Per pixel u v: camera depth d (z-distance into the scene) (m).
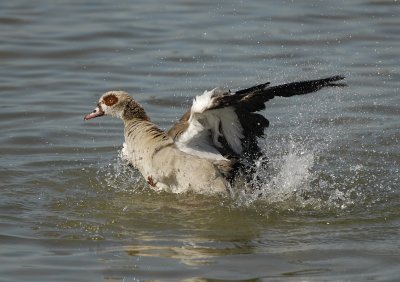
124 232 10.78
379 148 14.41
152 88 17.75
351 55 19.48
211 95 11.48
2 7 23.36
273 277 9.21
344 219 11.31
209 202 12.02
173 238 10.56
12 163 13.87
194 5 23.62
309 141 14.78
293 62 19.03
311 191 12.54
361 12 22.59
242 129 12.09
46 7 23.48
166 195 12.41
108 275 9.34
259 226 11.06
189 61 19.27
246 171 12.30
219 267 9.53
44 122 16.02
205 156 12.14
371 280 9.09
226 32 21.17
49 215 11.41
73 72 18.89
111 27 21.66
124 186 12.85
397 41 20.41
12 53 19.92
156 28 21.61
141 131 12.54
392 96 17.00
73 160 14.08
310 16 22.30
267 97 11.49
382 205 11.90
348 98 16.98
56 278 9.23
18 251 10.05
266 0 24.02
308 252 9.98
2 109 16.58
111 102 13.17
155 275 9.33
